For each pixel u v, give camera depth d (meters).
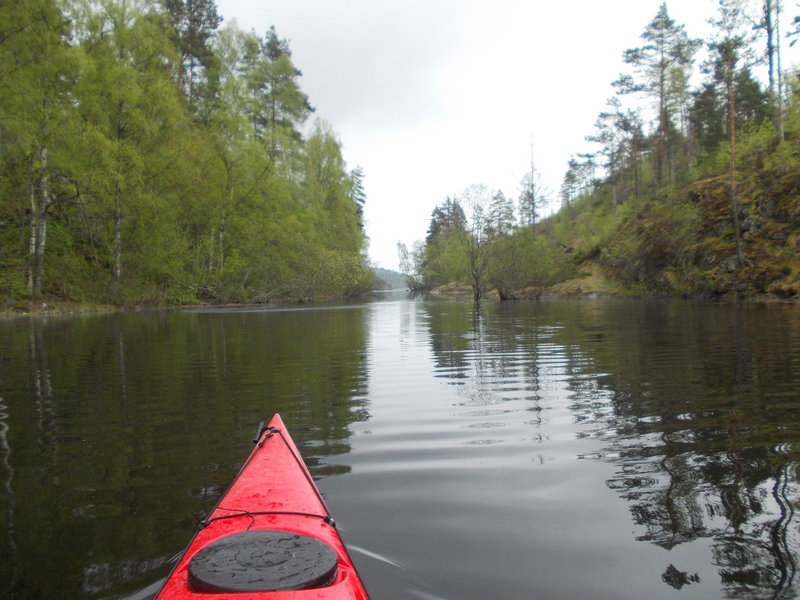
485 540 2.48
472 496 2.98
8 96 20.23
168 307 27.78
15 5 20.31
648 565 2.25
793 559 2.26
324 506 2.43
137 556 2.40
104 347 10.18
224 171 32.28
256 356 8.83
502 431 4.27
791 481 3.08
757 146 31.44
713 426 4.26
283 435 3.33
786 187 25.77
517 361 7.82
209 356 8.84
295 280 36.00
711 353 7.95
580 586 2.11
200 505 2.94
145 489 3.18
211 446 4.00
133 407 5.27
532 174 36.81
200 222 31.78
